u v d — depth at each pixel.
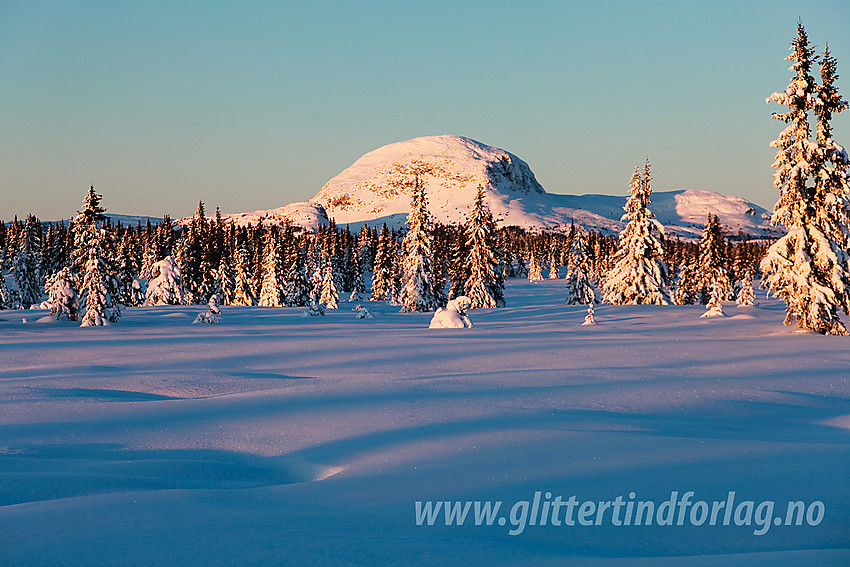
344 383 17.83
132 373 20.81
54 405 14.41
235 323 49.16
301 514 6.23
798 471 7.42
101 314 47.69
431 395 15.24
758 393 15.45
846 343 27.91
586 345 28.44
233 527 5.68
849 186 31.50
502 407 13.42
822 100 31.67
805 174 31.94
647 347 27.45
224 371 21.52
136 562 4.76
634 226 58.44
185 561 4.79
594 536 5.54
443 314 41.12
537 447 9.35
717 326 38.09
